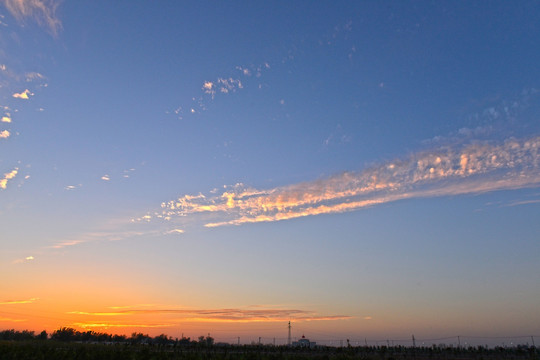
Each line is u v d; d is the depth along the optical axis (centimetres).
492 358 6694
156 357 5741
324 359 6297
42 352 5653
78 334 12194
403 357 7075
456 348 7625
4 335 11369
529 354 6938
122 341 11944
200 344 8662
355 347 8094
